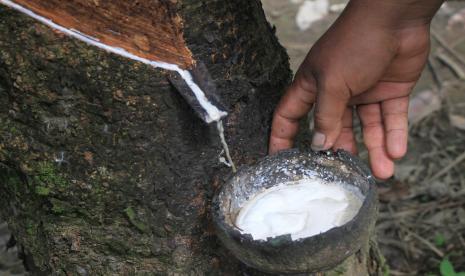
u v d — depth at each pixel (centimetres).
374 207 130
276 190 151
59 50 132
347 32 147
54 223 150
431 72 305
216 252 154
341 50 148
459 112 280
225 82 146
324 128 151
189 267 154
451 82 298
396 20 145
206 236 152
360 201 143
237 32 146
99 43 132
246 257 129
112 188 145
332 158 150
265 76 156
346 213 140
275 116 159
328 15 356
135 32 132
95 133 140
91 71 134
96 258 154
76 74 134
